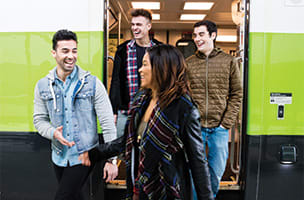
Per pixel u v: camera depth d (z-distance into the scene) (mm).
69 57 1624
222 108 2174
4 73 2250
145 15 2207
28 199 2285
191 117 1204
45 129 1674
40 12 2219
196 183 1233
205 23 2148
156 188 1228
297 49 2209
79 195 2172
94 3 2207
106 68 2248
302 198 2262
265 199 2264
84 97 1685
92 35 2219
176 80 1206
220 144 2205
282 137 2240
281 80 2219
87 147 1679
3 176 2291
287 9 2188
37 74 2242
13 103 2254
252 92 2221
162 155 1203
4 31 2230
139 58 2281
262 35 2193
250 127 2232
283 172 2258
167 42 4938
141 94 1371
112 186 2391
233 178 2861
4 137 2268
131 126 1335
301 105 2229
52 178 2258
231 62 2146
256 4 2182
